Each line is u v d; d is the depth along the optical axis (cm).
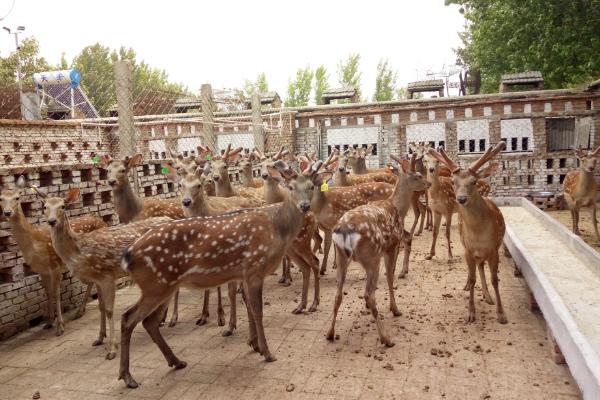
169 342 549
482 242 538
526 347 488
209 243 455
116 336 584
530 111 1633
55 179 677
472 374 437
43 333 602
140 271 439
